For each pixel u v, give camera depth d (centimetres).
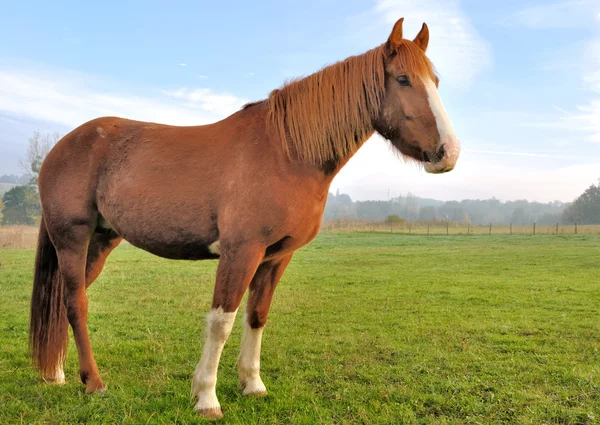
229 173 304
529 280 1029
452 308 716
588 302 768
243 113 335
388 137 317
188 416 300
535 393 356
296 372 409
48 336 365
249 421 302
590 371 408
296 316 654
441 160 282
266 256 317
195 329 570
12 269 1095
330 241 2411
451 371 415
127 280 974
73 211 349
